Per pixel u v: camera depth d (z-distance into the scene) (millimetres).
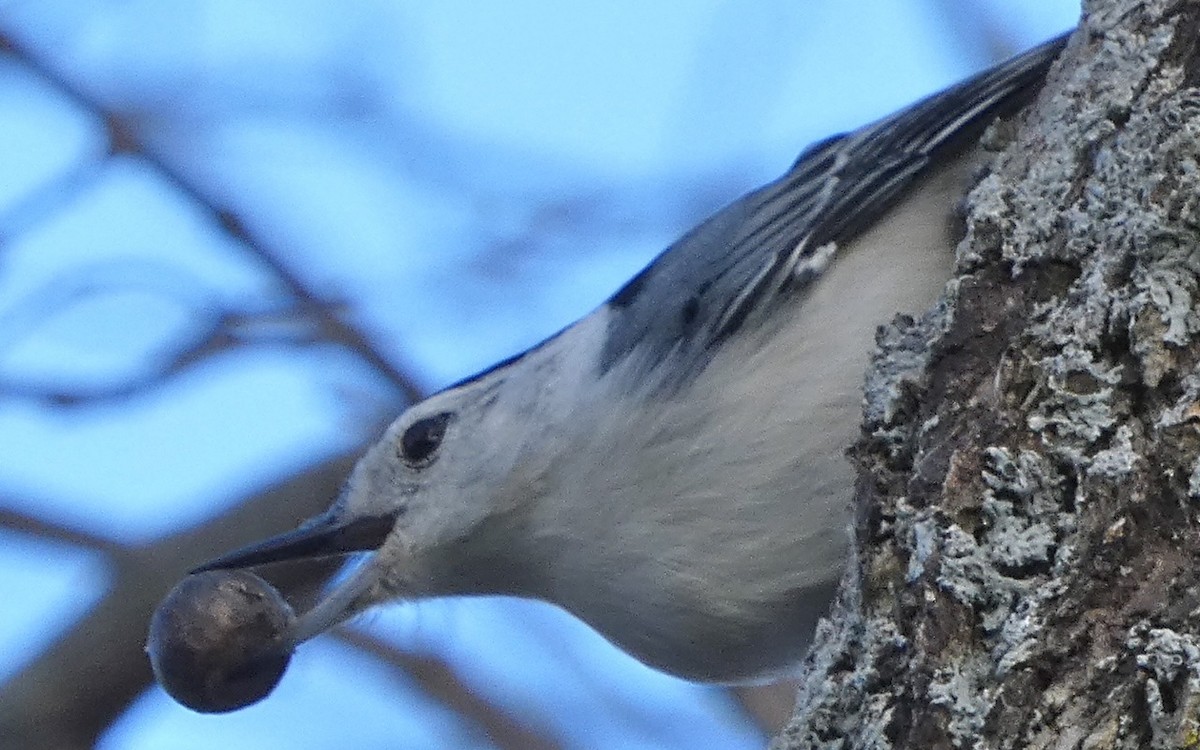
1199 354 4527
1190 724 4129
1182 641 4184
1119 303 4641
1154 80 4953
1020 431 4672
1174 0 5035
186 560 8336
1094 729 4234
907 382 5008
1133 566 4359
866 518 4938
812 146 7363
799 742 4828
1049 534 4523
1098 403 4582
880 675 4664
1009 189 5102
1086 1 5367
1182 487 4391
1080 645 4324
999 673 4371
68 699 8102
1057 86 5312
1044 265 4902
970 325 4941
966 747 4359
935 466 4785
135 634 8180
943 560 4602
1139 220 4715
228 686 7672
